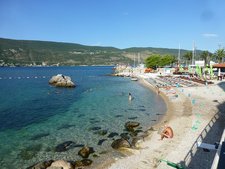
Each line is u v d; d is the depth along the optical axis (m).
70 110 41.34
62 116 37.19
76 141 26.19
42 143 25.80
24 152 23.52
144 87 75.69
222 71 99.94
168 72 122.56
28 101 49.91
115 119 35.09
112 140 26.33
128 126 30.98
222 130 27.44
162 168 19.23
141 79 103.75
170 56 148.12
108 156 22.17
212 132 26.78
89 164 20.55
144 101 49.66
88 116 37.06
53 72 194.50
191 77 87.62
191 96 51.31
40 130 30.22
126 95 58.50
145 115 37.31
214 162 15.02
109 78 121.25
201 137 25.25
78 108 42.97
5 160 21.83
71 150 23.84
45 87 76.00
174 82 77.94
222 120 31.88
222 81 75.69
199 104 42.78
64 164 19.83
